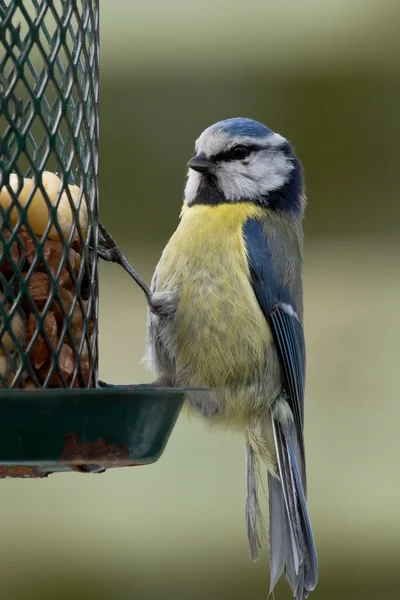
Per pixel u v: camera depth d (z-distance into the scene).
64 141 7.83
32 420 6.08
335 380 12.38
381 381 12.28
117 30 12.87
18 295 6.79
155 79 12.85
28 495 11.36
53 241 7.01
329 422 12.09
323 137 13.08
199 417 9.48
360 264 13.09
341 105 13.11
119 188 12.66
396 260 12.98
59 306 7.00
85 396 6.14
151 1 12.95
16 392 5.92
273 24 12.98
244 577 11.07
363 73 13.02
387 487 11.41
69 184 7.39
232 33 12.98
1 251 6.74
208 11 12.98
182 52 12.88
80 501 11.37
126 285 12.31
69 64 7.20
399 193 13.19
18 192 6.81
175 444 11.95
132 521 11.25
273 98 13.01
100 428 6.29
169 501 11.42
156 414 6.60
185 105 12.88
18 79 6.84
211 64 12.96
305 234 13.23
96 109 7.85
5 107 6.80
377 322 12.71
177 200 12.70
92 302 7.54
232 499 11.40
